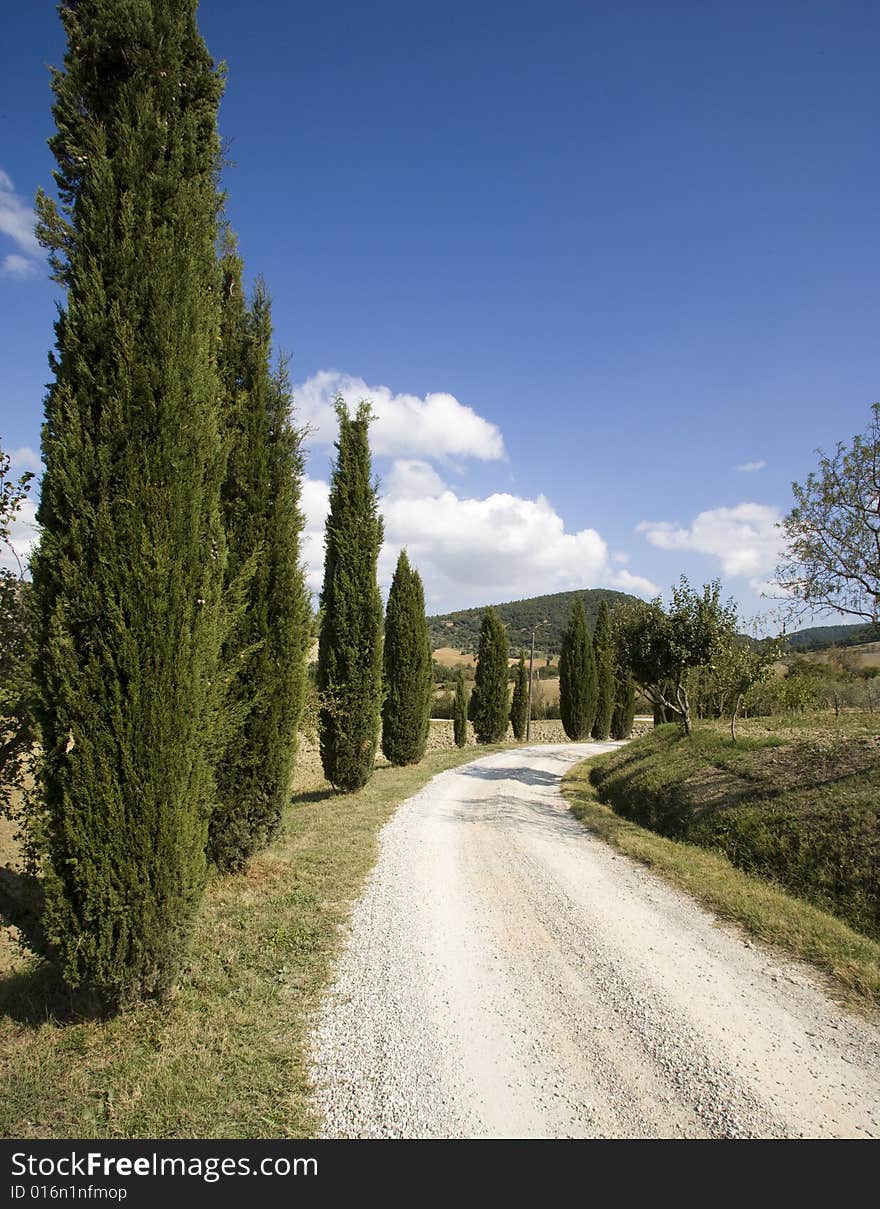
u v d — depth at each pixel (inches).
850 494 342.0
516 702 1398.9
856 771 350.6
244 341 302.2
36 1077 144.7
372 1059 152.3
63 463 161.9
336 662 519.2
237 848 288.2
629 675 681.6
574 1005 178.9
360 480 525.0
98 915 159.5
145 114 179.6
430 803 490.3
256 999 180.9
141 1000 172.1
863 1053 154.7
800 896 277.3
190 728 174.9
